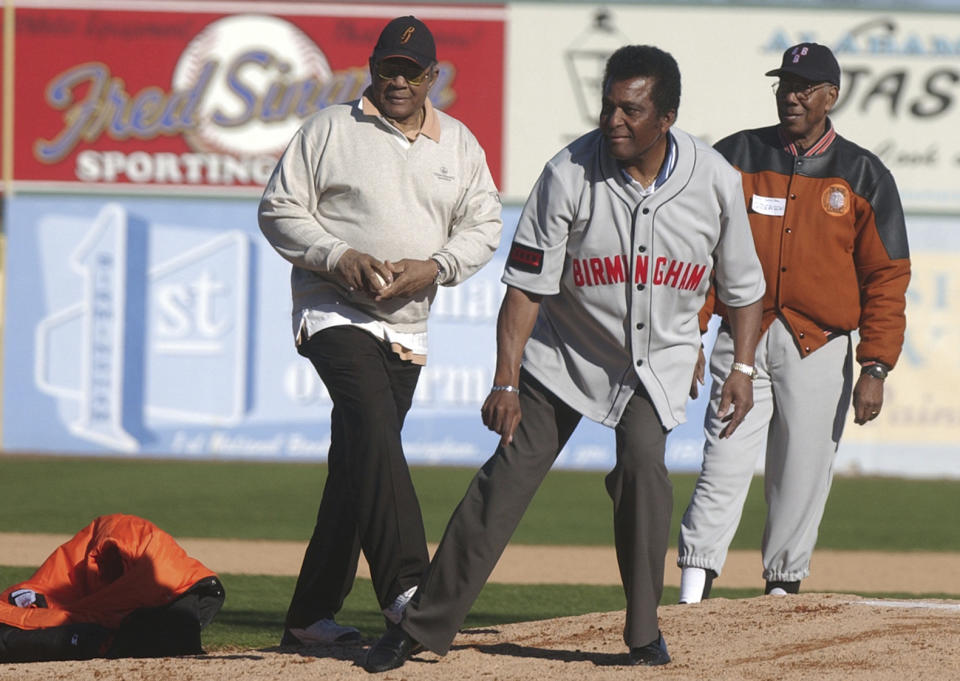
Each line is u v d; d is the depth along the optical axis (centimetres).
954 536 4766
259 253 6781
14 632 1964
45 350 6756
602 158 1664
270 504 5144
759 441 2428
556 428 1712
